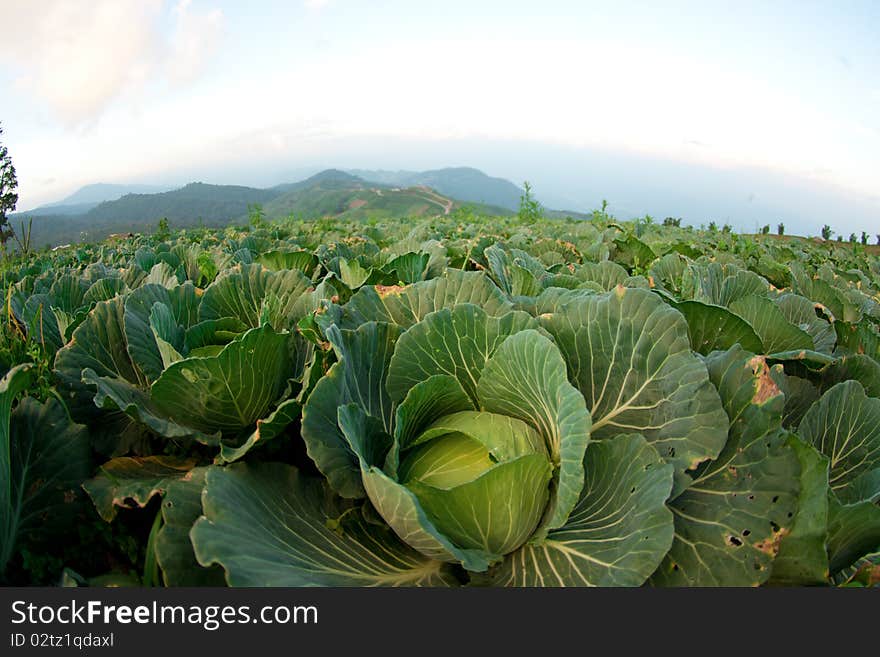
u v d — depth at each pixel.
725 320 3.36
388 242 11.84
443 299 3.36
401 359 2.77
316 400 2.43
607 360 2.61
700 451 2.24
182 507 2.24
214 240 14.91
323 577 2.06
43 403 2.79
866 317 5.50
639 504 2.11
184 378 2.74
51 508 2.44
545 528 2.20
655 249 10.52
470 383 2.81
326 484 2.63
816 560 1.97
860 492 2.41
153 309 3.27
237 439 2.90
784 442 2.15
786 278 8.20
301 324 3.03
